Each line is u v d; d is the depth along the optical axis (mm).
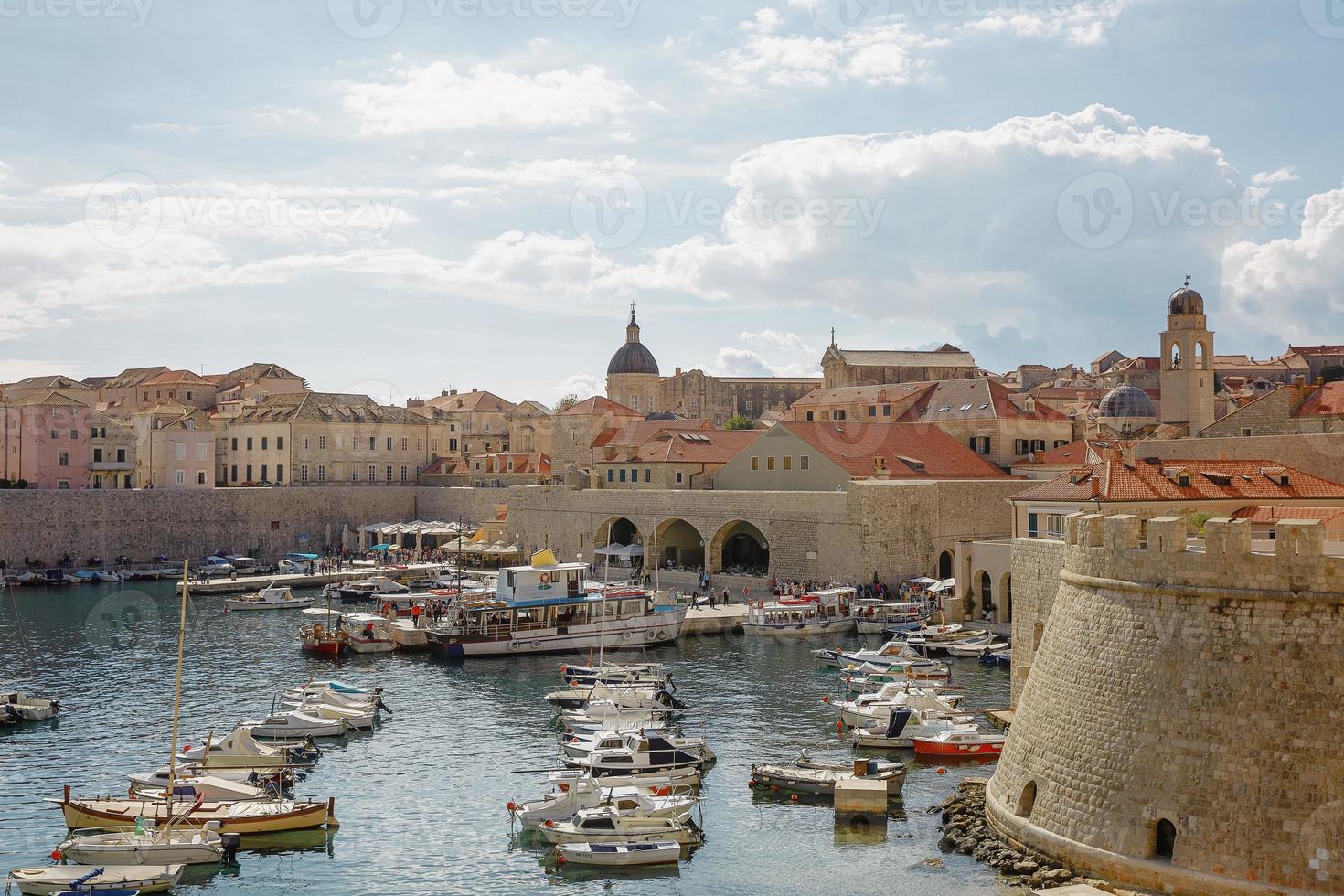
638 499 140875
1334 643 36438
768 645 102562
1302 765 36188
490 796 60094
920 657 89188
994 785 47938
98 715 77062
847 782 56781
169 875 48375
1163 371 131125
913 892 43812
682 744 64875
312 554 162625
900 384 183750
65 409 173125
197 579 149000
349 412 199500
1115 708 40469
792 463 135875
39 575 146875
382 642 102750
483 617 100688
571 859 50406
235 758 63719
